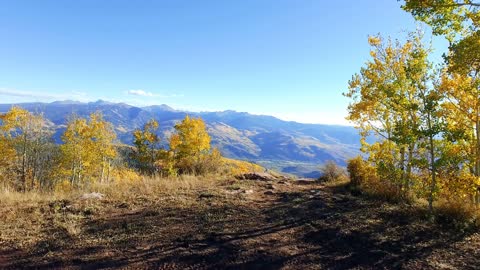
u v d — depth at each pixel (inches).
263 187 561.6
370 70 505.7
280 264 248.2
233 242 288.5
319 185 629.6
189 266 244.8
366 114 554.6
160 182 555.2
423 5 323.0
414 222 344.8
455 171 394.0
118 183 556.4
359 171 577.6
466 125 428.8
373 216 365.7
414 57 396.2
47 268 242.7
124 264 247.6
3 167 1350.9
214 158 1036.5
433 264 246.8
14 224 335.9
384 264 248.5
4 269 242.2
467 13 327.0
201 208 394.3
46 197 451.5
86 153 1417.3
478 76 389.4
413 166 419.8
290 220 353.4
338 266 245.8
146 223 340.2
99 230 321.7
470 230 320.5
